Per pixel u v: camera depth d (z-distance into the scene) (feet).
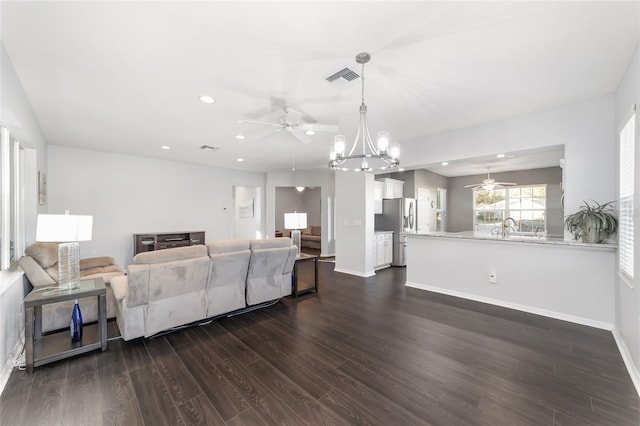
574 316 9.96
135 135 14.02
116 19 5.70
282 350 7.98
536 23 5.87
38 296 7.20
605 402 5.77
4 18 5.59
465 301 12.37
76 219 8.02
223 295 10.14
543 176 23.31
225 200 23.61
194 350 7.98
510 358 7.50
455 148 13.12
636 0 5.21
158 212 19.88
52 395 5.99
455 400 5.84
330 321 10.15
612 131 9.36
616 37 6.35
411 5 5.32
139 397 5.93
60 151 16.16
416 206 22.79
